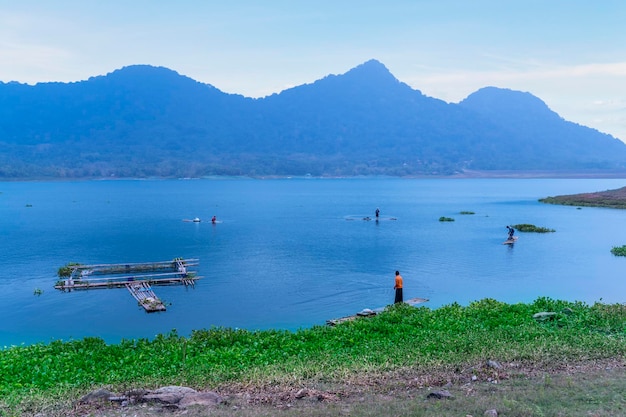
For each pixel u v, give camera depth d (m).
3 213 125.00
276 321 34.34
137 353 23.61
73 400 17.23
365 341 24.56
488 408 15.48
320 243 71.88
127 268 54.12
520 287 44.09
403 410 15.57
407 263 55.84
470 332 25.23
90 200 179.00
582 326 26.11
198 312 37.03
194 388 18.22
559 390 16.95
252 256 61.31
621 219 105.50
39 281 48.84
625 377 18.17
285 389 17.89
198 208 141.75
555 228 89.44
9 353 23.78
